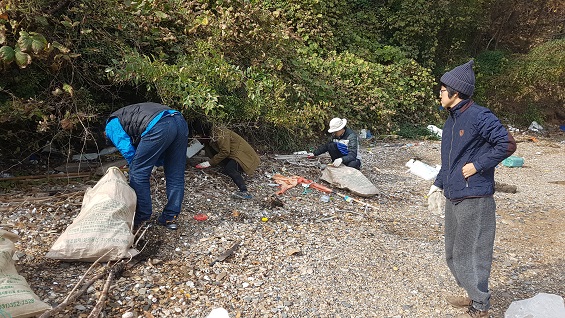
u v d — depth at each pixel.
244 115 7.44
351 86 10.89
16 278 3.31
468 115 3.51
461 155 3.58
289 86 8.79
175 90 6.16
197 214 5.42
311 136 9.36
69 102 5.72
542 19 18.25
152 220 5.04
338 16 13.34
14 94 5.61
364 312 3.83
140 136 4.59
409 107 12.45
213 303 3.78
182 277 4.10
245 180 6.88
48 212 4.96
